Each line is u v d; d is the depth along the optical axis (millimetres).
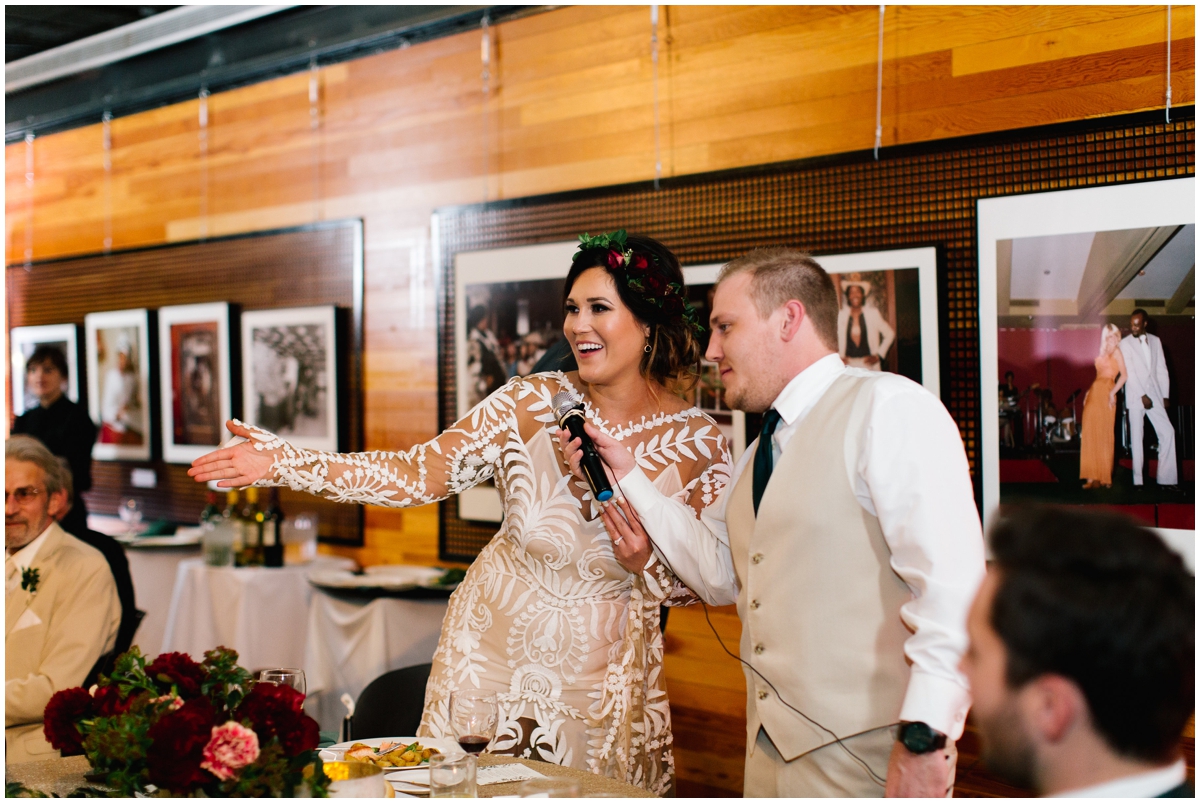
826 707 1725
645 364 2412
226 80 5852
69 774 1856
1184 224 2943
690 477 2408
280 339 5598
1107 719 790
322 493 2195
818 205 3686
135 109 6391
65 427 5629
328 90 5457
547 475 2344
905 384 1735
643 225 4168
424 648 4098
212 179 6047
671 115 4152
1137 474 3018
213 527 4711
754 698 1887
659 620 2385
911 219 3469
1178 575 809
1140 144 3035
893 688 1695
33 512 2941
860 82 3641
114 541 3141
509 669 2307
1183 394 2943
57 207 6938
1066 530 841
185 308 6062
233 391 5863
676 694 3975
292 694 1572
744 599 1921
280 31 5605
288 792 1471
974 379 3344
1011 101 3312
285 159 5676
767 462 1905
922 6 3500
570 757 2244
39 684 2799
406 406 5145
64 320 6871
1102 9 3135
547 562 2307
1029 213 3203
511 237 4629
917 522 1597
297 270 5586
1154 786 798
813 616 1752
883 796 1680
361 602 4148
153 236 6387
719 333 1925
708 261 3969
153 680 1641
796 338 1860
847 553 1732
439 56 4965
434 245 4906
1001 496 3262
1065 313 3146
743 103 3941
